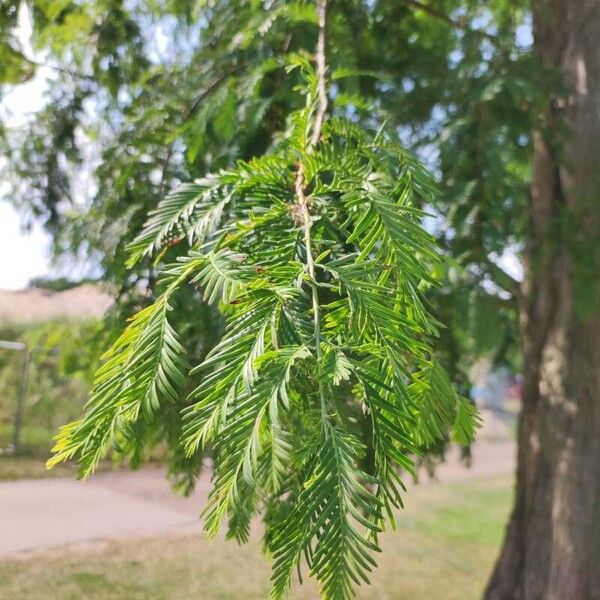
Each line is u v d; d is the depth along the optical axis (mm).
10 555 5684
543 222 3426
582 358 3906
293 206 1045
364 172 1209
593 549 3916
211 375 811
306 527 728
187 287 1847
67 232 2791
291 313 860
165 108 2535
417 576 5941
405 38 3604
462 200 2863
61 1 3602
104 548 6074
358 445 764
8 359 9969
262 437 797
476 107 3066
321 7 2004
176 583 5332
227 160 2359
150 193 2336
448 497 9391
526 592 4125
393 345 844
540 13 3822
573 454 3949
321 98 1312
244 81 2307
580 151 3492
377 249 1010
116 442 893
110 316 2375
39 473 8297
